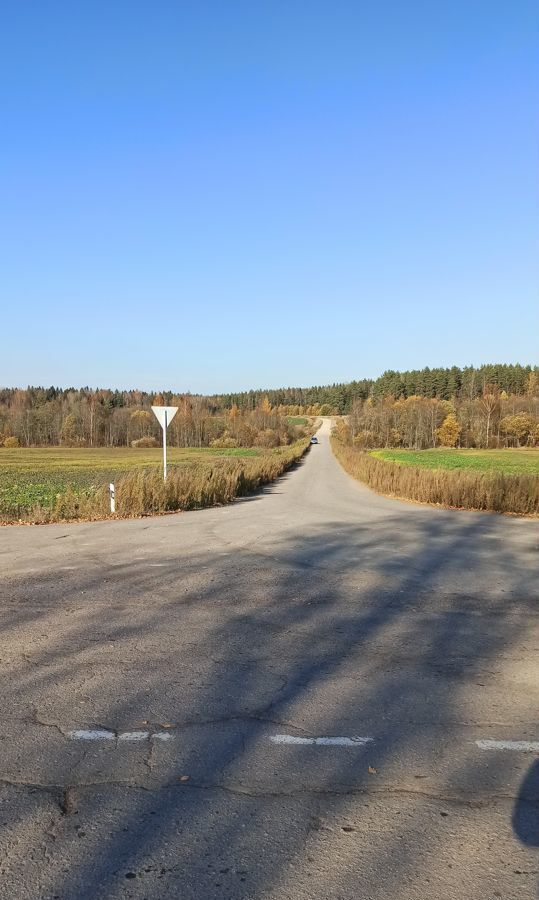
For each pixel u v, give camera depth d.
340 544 11.99
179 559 10.24
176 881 2.62
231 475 24.64
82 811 3.12
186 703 4.45
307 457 83.94
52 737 3.92
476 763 3.61
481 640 5.95
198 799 3.22
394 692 4.68
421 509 20.14
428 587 8.20
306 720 4.18
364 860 2.75
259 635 6.09
